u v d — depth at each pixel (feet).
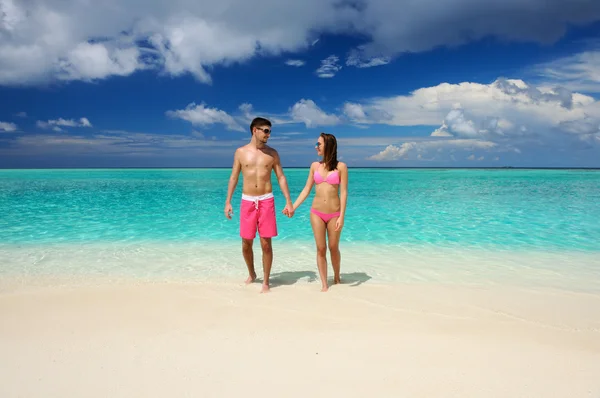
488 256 19.76
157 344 9.18
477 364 8.18
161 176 122.72
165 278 15.78
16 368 7.93
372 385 7.28
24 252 20.24
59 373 7.72
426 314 11.53
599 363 8.27
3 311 11.41
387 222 30.68
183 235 25.26
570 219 31.89
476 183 84.12
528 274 16.48
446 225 29.22
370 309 11.97
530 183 83.82
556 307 12.38
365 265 18.04
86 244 22.39
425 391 7.06
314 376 7.63
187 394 6.96
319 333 9.96
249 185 14.17
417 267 17.69
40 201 45.14
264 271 14.17
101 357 8.46
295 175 146.20
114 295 13.05
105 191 60.03
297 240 23.89
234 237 24.66
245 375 7.68
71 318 10.89
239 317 11.13
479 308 12.19
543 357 8.55
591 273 16.61
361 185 78.43
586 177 113.19
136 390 7.09
